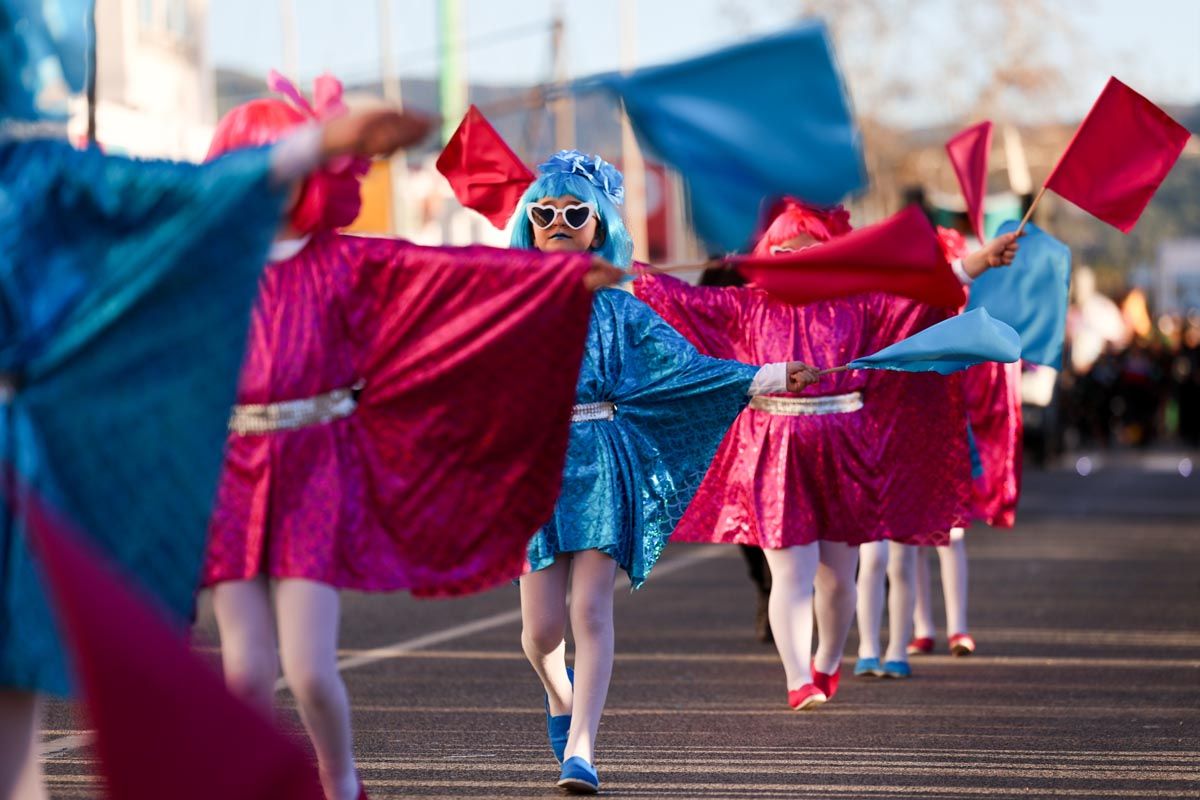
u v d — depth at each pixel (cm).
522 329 890
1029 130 7775
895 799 1052
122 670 608
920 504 1405
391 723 1304
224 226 732
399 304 884
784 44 780
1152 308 12675
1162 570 2473
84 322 741
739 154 782
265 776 619
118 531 745
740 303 1381
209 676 621
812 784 1094
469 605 2109
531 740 1238
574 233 1130
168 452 748
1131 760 1169
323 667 845
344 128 727
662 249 4884
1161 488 4456
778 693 1453
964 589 1700
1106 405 7175
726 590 2278
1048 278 1570
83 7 768
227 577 841
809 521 1369
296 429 857
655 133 789
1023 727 1292
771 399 1381
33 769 745
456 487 896
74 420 743
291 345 856
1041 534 3089
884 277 930
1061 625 1898
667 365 1130
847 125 782
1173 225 18788
